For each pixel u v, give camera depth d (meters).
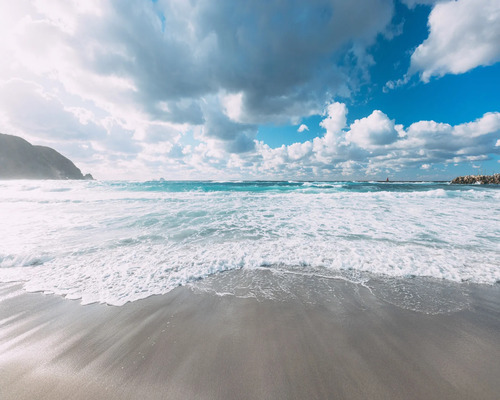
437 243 5.44
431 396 1.63
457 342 2.22
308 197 15.87
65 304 2.98
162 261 4.39
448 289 3.32
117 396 1.66
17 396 1.66
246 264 4.24
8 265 4.22
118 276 3.78
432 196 16.17
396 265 4.14
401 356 2.03
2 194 17.92
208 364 1.94
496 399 1.60
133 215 9.00
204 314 2.72
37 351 2.13
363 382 1.75
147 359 2.01
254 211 9.97
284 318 2.62
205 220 8.15
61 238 5.92
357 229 6.83
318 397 1.63
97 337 2.33
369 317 2.64
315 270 3.99
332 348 2.13
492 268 4.00
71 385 1.76
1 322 2.60
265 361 1.97
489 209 10.38
